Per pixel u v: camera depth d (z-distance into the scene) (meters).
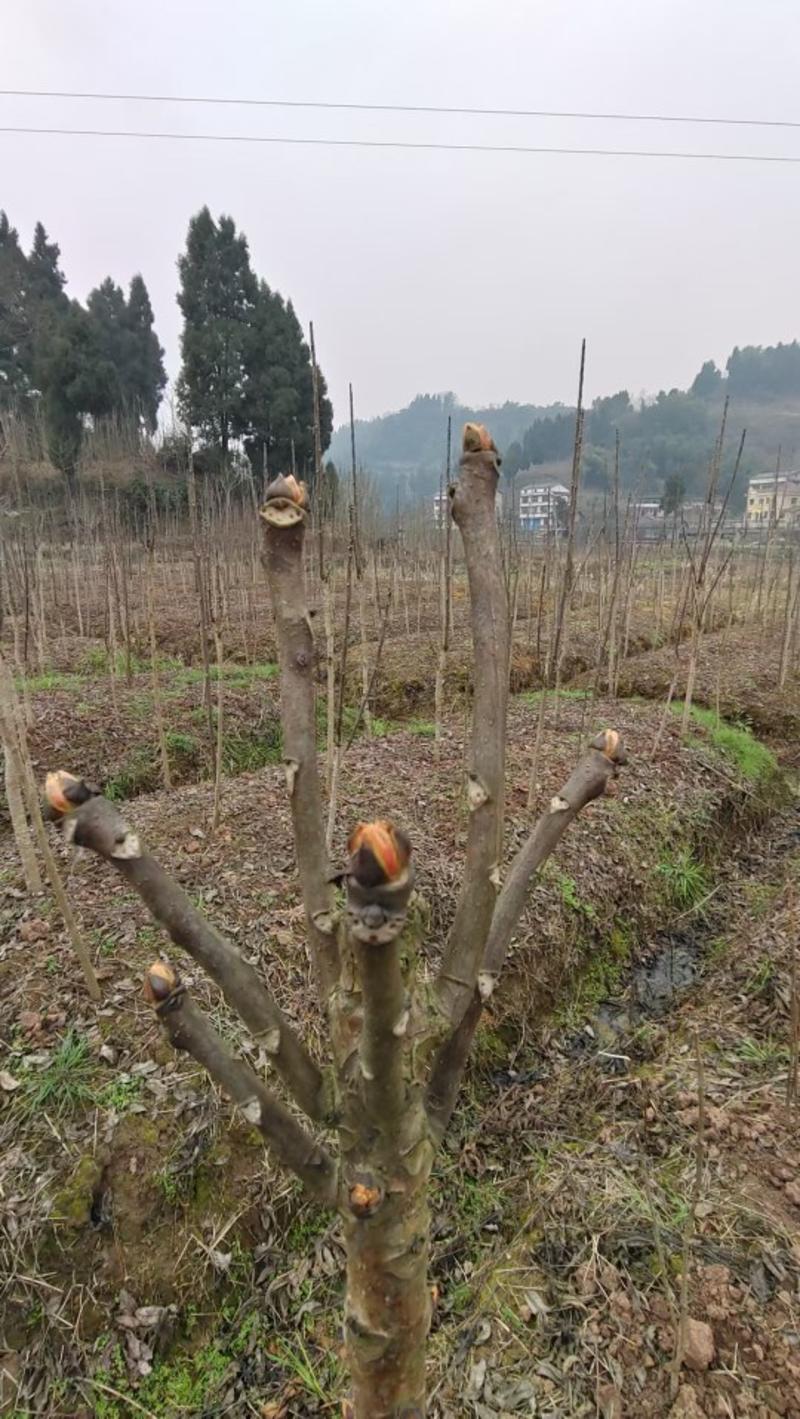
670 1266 2.40
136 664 9.32
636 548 10.85
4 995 3.06
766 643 10.31
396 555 12.07
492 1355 2.27
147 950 3.35
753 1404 2.04
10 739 3.56
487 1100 3.28
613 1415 2.08
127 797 5.91
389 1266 0.97
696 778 5.97
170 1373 2.25
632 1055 3.62
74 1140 2.53
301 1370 2.25
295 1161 0.94
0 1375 2.13
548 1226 2.63
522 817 4.91
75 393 22.47
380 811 4.93
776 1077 3.18
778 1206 2.57
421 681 8.50
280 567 0.87
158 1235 2.42
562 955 4.03
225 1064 0.84
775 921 4.48
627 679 8.64
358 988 0.87
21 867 4.08
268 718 7.25
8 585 8.82
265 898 3.80
